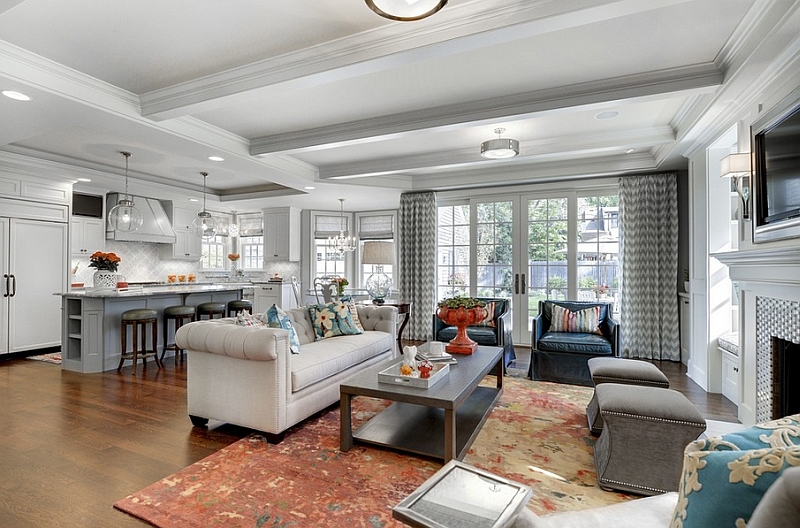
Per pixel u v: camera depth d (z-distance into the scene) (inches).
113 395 146.9
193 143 155.4
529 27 85.9
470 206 249.3
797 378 96.7
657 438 82.7
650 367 114.2
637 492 82.8
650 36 97.1
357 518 74.4
